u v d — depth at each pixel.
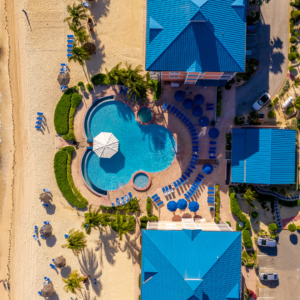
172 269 36.22
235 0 35.84
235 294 36.34
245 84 43.75
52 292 46.25
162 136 45.06
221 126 44.25
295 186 43.22
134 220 45.06
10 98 47.84
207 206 44.62
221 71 36.41
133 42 45.22
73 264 47.00
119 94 45.22
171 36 35.62
